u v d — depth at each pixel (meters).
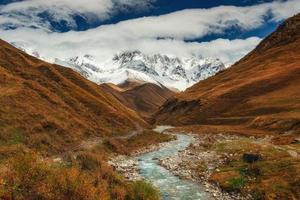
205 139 108.38
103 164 35.78
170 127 174.88
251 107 155.12
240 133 111.88
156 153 80.31
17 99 75.44
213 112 177.75
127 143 88.44
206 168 58.00
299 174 44.00
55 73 113.44
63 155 58.69
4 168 21.88
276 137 89.44
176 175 55.28
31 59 129.62
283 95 155.88
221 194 44.28
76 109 95.81
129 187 28.78
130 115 139.00
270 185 43.25
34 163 22.86
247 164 53.62
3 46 116.19
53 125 71.31
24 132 63.31
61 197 21.45
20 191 20.33
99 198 23.12
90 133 81.81
